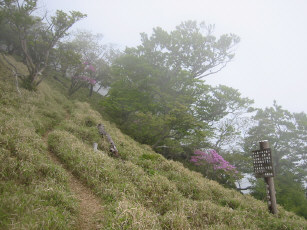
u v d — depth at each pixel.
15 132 8.12
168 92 19.77
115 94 21.72
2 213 4.07
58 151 9.03
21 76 16.66
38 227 4.06
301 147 23.05
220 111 20.38
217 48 22.91
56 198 5.35
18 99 13.62
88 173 7.54
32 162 6.65
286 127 23.77
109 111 23.52
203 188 10.42
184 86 19.12
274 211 8.58
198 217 6.78
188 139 20.38
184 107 16.52
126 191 7.02
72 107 19.11
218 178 20.16
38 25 21.64
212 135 19.78
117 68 20.47
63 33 17.11
